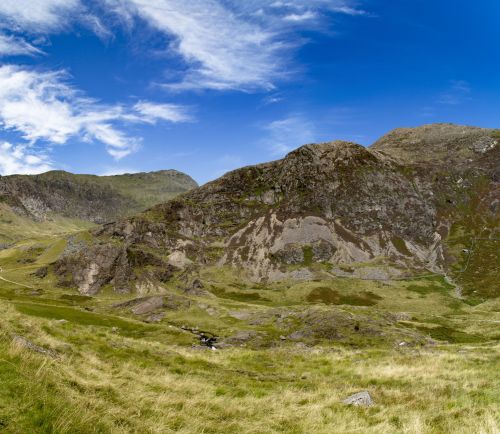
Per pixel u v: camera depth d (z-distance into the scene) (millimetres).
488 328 107250
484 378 23875
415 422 14969
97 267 194750
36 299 154875
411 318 121875
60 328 28359
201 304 145750
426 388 22469
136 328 97375
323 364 35000
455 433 13969
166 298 149125
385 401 19922
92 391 14984
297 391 22984
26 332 20828
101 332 31984
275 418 16594
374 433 14469
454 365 30344
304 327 104688
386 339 90438
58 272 196875
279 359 37719
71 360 18969
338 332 96875
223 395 20172
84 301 165875
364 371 29438
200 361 30094
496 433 13406
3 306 25469
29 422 10266
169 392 18422
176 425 14203
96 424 11789
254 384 24844
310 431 15008
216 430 14375
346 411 17734
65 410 11469
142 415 14305
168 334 95250
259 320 123500
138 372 22188
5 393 11070
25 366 13477
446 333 103938
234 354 38656
